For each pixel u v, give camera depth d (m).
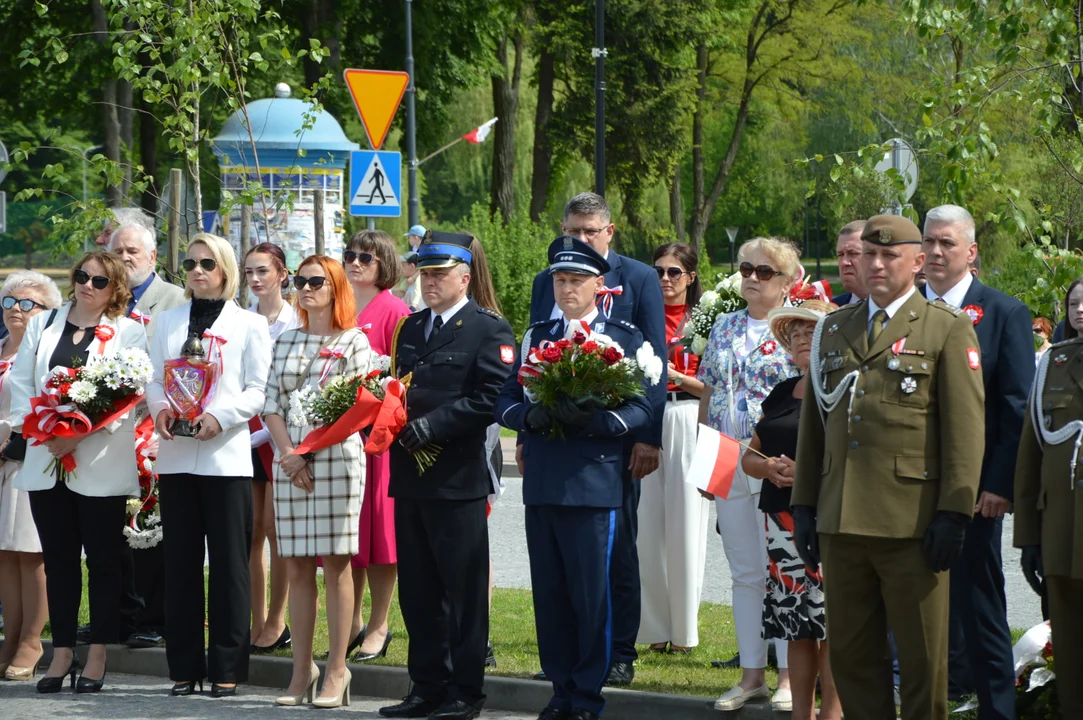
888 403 9.23
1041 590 9.67
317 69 48.47
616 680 12.05
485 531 11.76
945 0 15.92
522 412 11.01
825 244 103.56
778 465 10.34
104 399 12.82
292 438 12.39
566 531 10.94
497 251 43.59
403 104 55.75
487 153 75.19
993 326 10.41
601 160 45.19
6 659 14.02
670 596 13.51
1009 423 10.17
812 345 9.84
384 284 14.67
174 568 12.73
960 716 10.50
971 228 10.78
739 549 11.32
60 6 46.31
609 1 64.94
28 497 13.67
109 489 12.96
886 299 9.44
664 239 74.81
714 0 68.25
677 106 67.38
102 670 13.05
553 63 68.12
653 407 12.00
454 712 11.51
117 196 21.39
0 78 48.56
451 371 11.70
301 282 12.50
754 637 11.20
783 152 85.81
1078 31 14.36
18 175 58.53
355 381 11.94
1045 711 10.25
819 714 10.62
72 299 13.82
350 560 12.52
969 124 15.79
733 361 11.93
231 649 12.75
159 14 17.83
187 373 12.67
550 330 11.54
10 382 13.65
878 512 9.13
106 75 43.09
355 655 13.52
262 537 14.22
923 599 9.16
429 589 11.81
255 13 18.02
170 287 14.78
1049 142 15.71
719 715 11.04
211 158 38.72
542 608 11.19
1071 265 14.34
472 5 54.38
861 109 74.62
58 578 13.06
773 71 76.38
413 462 11.63
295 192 24.36
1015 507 9.70
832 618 9.51
